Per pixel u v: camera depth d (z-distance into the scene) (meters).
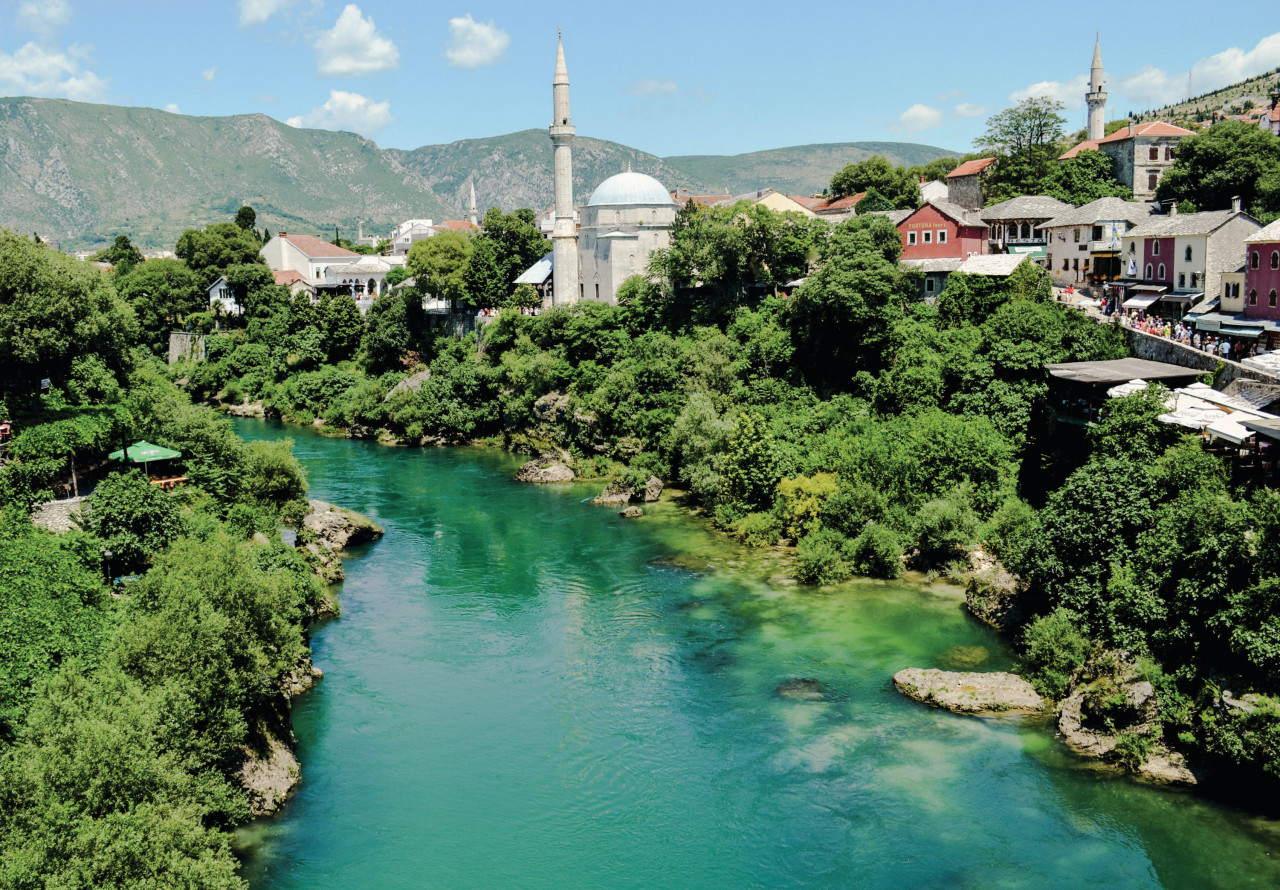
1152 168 134.25
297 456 124.81
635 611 68.19
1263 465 59.41
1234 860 39.75
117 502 56.44
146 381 100.25
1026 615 61.28
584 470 110.06
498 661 60.56
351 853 41.62
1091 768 46.59
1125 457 59.81
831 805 44.19
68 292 76.50
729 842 41.78
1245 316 81.75
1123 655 50.34
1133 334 83.19
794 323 109.38
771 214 122.38
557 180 145.38
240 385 161.75
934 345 96.75
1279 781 43.41
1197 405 63.88
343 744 50.62
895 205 170.38
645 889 38.91
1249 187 107.75
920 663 58.03
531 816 44.09
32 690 39.00
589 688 56.47
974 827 42.25
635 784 46.44
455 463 120.19
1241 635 45.12
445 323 160.62
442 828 43.34
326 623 67.06
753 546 81.25
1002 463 77.94
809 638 62.16
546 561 80.06
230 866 34.59
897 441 81.69
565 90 142.88
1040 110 145.88
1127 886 38.34
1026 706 52.09
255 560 54.81
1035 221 122.62
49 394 76.44
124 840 31.58
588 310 128.38
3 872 29.30
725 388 106.56
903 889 38.44
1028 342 84.25
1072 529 57.12
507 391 132.25
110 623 45.38
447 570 78.31
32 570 46.25
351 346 165.62
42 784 32.59
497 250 165.62
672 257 125.31
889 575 72.62
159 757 37.09
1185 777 45.25
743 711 53.06
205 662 42.78
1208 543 48.56
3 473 62.94
